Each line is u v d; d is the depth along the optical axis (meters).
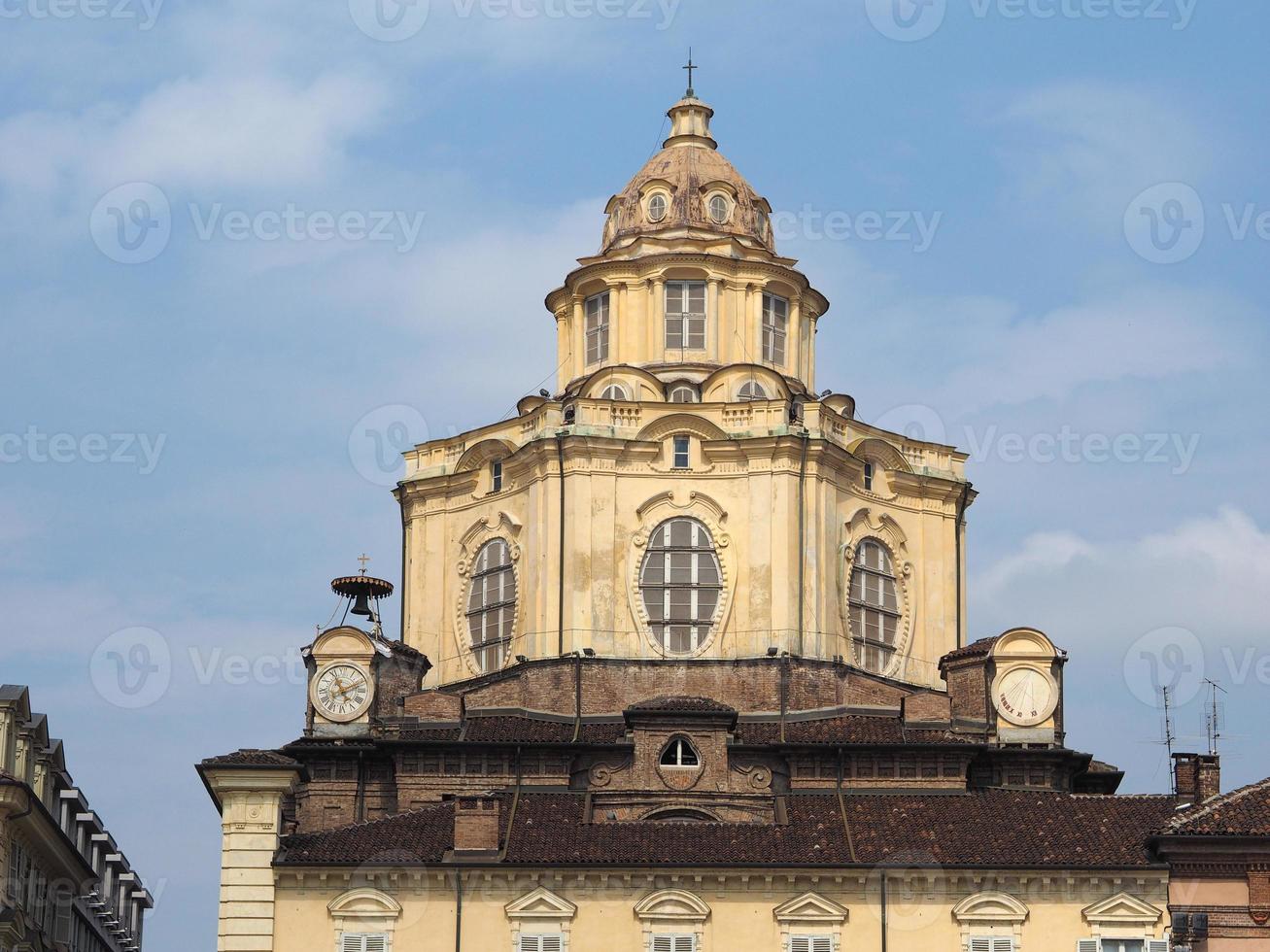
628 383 118.38
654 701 107.31
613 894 97.19
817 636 113.19
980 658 109.62
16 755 98.12
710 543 114.50
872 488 118.50
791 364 122.88
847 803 103.38
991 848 98.75
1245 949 89.81
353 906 97.44
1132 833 99.69
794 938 96.75
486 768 106.94
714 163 126.44
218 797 99.25
